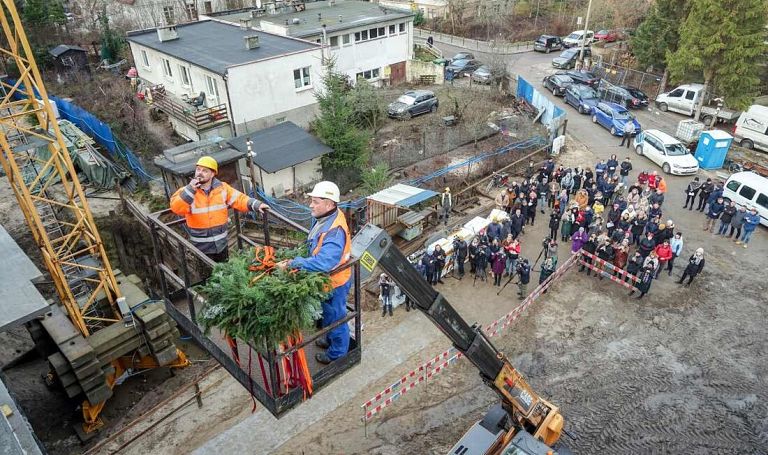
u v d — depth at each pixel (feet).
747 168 87.76
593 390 49.14
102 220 70.95
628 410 47.01
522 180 87.71
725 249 69.36
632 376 50.52
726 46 98.32
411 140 99.25
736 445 43.70
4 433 20.66
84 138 88.28
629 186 85.71
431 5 189.98
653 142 92.53
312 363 21.44
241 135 87.61
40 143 49.90
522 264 58.95
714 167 91.25
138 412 50.78
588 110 114.01
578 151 98.12
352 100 96.53
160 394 52.95
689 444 43.88
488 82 128.16
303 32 110.22
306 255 18.89
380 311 59.21
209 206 20.97
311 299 16.96
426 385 50.24
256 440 45.44
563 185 80.38
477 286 63.41
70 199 48.85
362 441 45.03
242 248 24.97
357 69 122.11
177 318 23.27
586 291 62.08
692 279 61.82
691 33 102.32
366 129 94.89
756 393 48.49
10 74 126.31
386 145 97.19
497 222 65.46
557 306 59.82
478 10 181.78
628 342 54.60
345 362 21.12
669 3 119.85
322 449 44.50
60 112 107.86
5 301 36.29
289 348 18.07
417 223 70.59
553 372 51.24
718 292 61.46
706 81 105.29
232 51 96.32
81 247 66.23
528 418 35.60
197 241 21.50
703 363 51.83
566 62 142.10
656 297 60.90
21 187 45.19
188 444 45.42
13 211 77.10
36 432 49.85
